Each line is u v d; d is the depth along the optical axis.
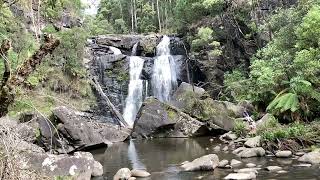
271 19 21.48
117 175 10.22
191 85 22.25
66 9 25.22
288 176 9.19
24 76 4.46
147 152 14.66
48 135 13.93
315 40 15.81
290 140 12.54
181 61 27.50
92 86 24.66
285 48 18.19
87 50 27.09
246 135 15.42
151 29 45.59
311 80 15.60
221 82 25.50
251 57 24.06
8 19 14.63
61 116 14.73
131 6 48.44
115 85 26.30
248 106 19.67
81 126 15.39
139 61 27.48
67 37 23.14
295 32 16.59
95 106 23.75
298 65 15.70
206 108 19.36
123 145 16.89
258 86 18.80
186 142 16.77
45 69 20.48
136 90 26.72
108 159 13.46
